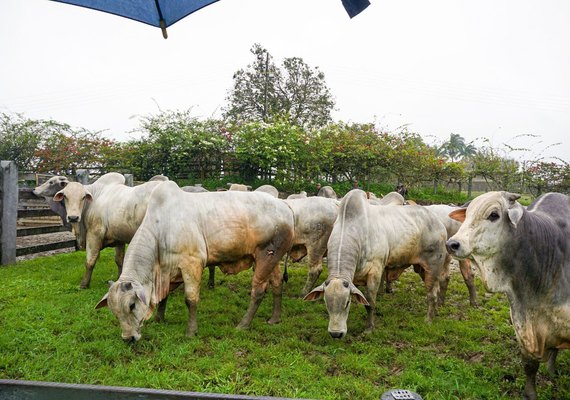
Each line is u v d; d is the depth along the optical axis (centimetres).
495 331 542
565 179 1603
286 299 661
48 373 396
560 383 404
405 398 148
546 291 352
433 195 1784
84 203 689
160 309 538
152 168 1725
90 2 215
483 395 388
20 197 884
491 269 361
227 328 522
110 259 880
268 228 538
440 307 648
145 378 392
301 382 396
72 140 1977
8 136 2028
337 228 539
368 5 211
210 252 520
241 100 2862
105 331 490
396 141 1766
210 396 144
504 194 363
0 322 501
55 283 672
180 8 223
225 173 1708
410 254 586
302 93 2834
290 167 1667
